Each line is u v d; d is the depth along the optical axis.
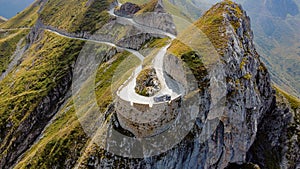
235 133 65.62
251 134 71.12
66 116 96.44
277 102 91.75
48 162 72.19
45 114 119.56
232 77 65.12
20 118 116.31
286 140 86.44
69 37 156.12
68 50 143.62
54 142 75.94
